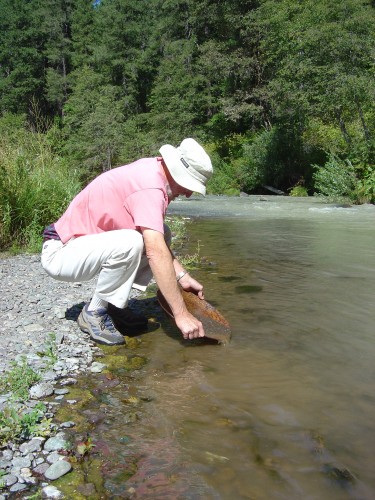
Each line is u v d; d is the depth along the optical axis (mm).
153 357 2416
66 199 5840
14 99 51406
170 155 2449
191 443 1627
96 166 30906
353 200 13102
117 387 2078
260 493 1365
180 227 7270
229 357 2369
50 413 1853
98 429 1735
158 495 1371
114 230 2551
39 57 54594
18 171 5516
